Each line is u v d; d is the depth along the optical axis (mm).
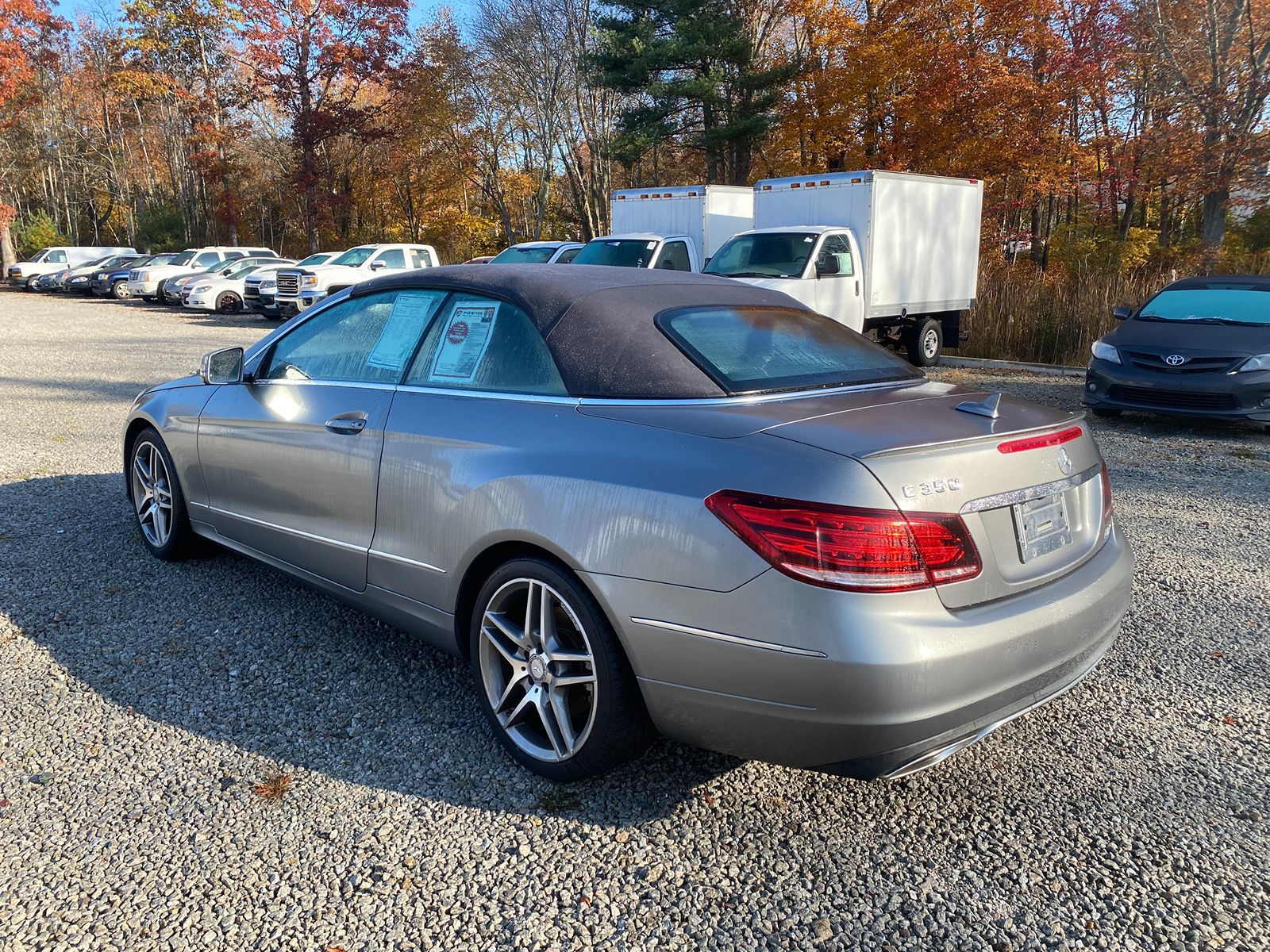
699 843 2469
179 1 40938
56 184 60344
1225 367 8188
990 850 2441
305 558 3650
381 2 38469
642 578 2359
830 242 12039
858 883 2311
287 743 2949
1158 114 23328
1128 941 2111
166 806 2594
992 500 2352
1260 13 18750
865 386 2918
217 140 42469
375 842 2451
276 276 20859
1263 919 2186
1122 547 2951
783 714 2203
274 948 2061
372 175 45875
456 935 2113
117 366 12570
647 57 27797
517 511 2643
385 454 3150
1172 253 24812
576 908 2209
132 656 3559
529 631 2717
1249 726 3107
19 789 2660
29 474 6348
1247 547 5059
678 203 15047
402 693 3293
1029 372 13141
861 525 2129
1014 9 22328
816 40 26594
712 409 2553
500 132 41188
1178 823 2570
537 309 2975
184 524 4473
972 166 23844
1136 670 3537
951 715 2207
